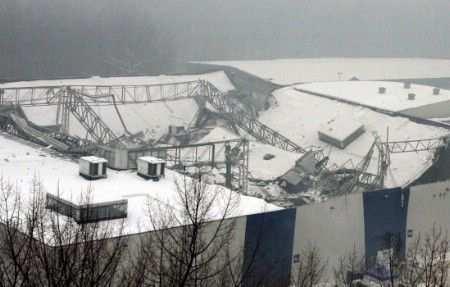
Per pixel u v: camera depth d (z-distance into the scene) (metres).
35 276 15.88
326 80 114.31
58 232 18.45
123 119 77.88
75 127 72.31
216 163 59.84
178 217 29.61
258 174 61.22
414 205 40.59
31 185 34.22
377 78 120.94
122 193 34.97
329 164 69.62
